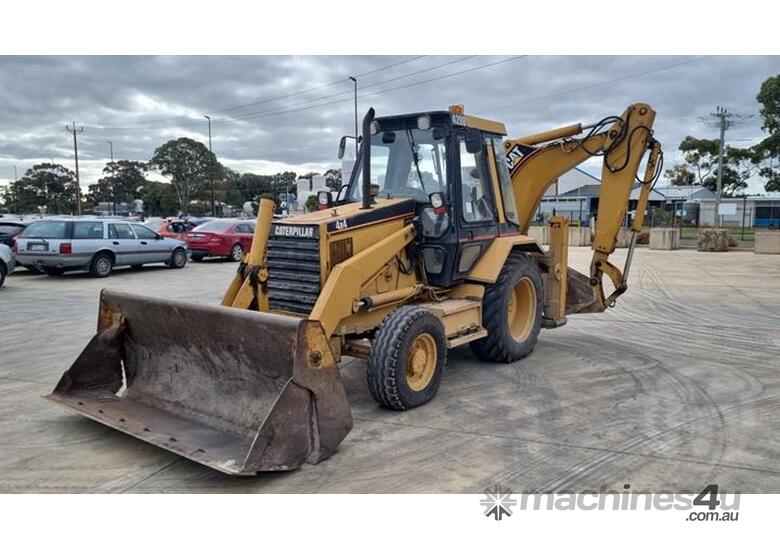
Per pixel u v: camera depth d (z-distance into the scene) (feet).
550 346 25.90
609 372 21.74
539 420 16.81
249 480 13.24
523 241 23.13
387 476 13.39
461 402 18.34
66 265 49.24
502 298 21.57
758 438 15.46
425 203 20.18
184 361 16.28
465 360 23.39
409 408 17.51
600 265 26.14
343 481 13.17
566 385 20.15
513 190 26.11
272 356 13.93
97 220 52.42
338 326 17.30
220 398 15.31
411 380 17.72
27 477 13.46
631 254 26.17
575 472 13.57
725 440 15.33
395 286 19.35
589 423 16.57
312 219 18.33
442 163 20.13
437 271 20.17
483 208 21.98
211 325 14.79
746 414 17.26
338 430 13.96
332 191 22.39
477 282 21.54
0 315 33.35
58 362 23.41
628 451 14.67
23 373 21.89
